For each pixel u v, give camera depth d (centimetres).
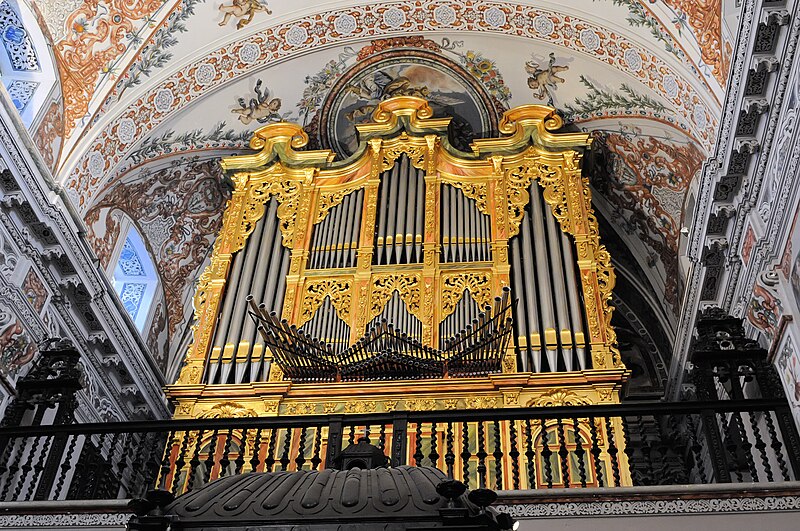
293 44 1199
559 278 1005
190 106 1168
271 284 1045
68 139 989
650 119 1095
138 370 1092
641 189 1191
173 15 1078
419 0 1166
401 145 1202
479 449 643
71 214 934
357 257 1065
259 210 1155
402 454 643
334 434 662
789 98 723
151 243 1229
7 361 862
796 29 691
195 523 255
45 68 967
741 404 653
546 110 1194
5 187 844
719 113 888
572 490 594
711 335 762
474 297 998
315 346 894
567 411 658
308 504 259
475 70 1236
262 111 1251
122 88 1054
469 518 245
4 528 618
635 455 1087
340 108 1291
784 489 578
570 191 1113
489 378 895
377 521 250
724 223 861
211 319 1018
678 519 575
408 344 902
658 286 1232
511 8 1141
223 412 909
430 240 1062
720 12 868
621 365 910
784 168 727
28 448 834
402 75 1268
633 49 1045
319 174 1191
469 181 1148
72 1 977
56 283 935
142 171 1158
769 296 798
